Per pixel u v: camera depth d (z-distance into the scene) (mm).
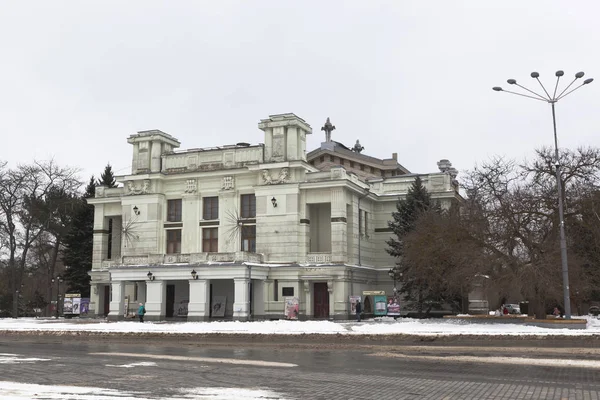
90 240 75688
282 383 15695
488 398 13281
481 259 37969
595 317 55469
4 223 69812
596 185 39812
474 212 40750
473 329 33469
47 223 72812
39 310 89312
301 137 60906
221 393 13906
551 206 39500
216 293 60562
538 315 38656
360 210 62438
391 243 57344
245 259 55250
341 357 23172
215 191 62531
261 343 30938
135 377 17016
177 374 17719
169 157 64875
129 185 65188
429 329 33875
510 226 38469
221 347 29047
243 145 64438
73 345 30938
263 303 57281
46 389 14344
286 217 58406
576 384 15297
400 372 18000
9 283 83375
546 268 36531
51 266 86562
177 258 57688
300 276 56938
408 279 55438
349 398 13297
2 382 15828
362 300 60562
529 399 13117
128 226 64125
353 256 59094
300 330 35031
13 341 34438
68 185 74875
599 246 40062
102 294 67375
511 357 22453
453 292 49688
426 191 59781
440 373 17703
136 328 38906
